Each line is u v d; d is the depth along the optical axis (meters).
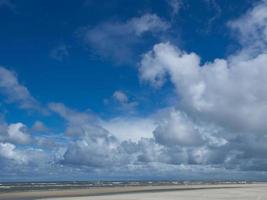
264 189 140.50
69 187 140.88
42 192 97.94
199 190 125.62
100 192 103.50
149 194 96.31
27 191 101.38
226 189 137.88
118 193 99.88
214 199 80.81
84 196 85.00
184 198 82.31
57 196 83.69
